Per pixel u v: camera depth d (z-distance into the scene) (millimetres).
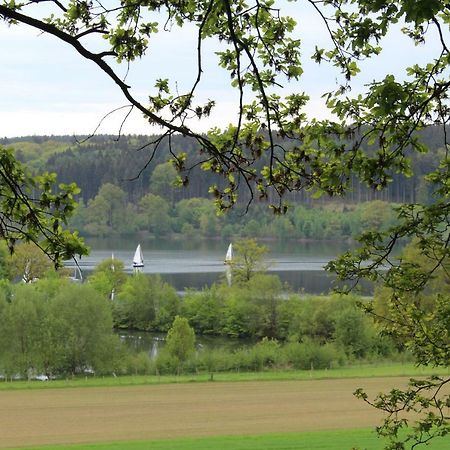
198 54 8477
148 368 80938
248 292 110250
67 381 72125
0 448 43906
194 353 85250
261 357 81250
